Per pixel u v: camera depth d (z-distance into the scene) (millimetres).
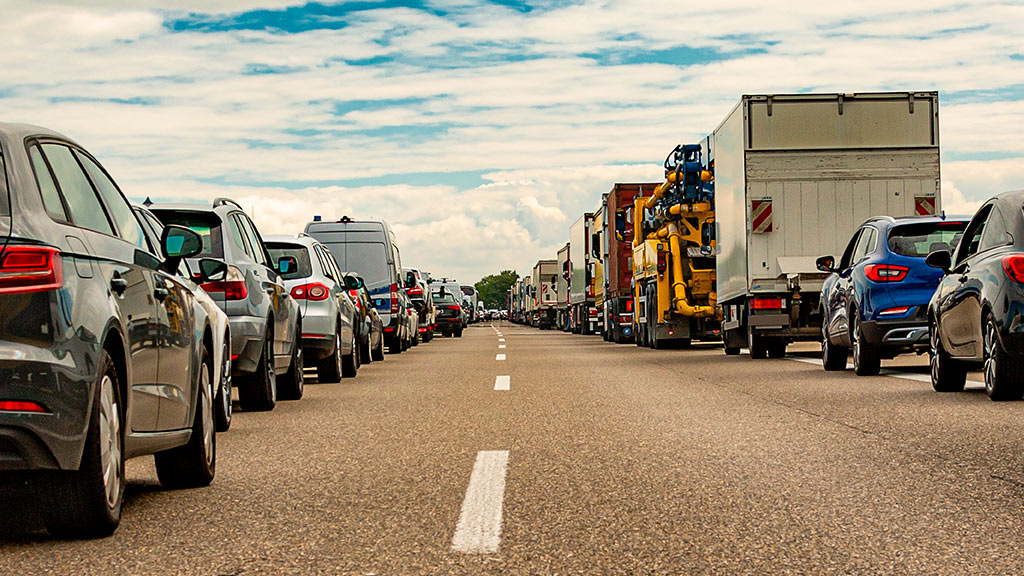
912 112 20094
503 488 6484
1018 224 10633
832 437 8547
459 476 6949
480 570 4559
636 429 9289
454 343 35625
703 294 27500
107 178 6195
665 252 27453
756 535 5137
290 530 5371
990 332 10906
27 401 4551
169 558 4805
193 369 6496
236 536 5242
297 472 7211
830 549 4836
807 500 5984
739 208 20766
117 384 5219
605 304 38969
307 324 14539
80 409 4723
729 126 21797
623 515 5645
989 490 6207
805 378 14859
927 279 14297
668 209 28125
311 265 14977
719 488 6387
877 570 4461
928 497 6023
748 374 15977
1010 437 8367
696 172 26906
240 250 10977
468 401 12203
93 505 4988
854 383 13805
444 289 49531
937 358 12320
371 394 13422
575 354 24594
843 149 20141
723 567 4543
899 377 14688
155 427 5824
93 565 4684
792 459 7453
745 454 7727
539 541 5070
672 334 27547
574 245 54844
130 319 5391
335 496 6301
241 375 10711
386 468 7328
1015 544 4891
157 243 7012
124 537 5234
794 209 20156
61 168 5438
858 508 5746
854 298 15039
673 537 5117
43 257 4691
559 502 6023
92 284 5012
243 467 7457
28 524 5512
